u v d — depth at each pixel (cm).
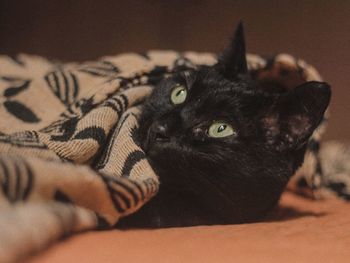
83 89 48
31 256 22
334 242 29
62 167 28
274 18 74
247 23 74
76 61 83
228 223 40
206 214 39
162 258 24
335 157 66
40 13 84
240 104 40
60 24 83
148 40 79
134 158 35
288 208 47
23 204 24
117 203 30
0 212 22
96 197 29
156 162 38
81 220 27
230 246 27
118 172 35
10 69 53
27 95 47
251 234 30
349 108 75
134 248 26
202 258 25
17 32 85
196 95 41
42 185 26
